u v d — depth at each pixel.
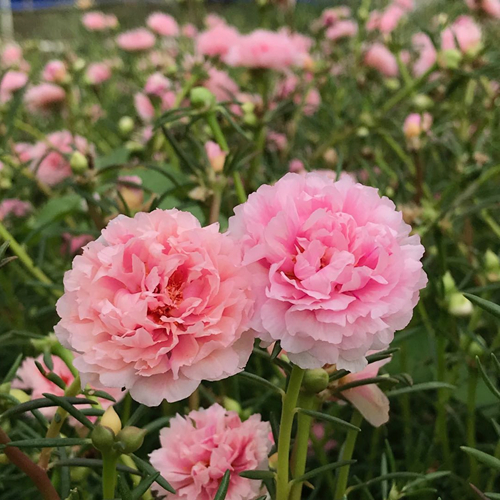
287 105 0.41
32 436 0.23
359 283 0.14
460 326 0.24
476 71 0.38
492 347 0.26
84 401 0.16
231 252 0.14
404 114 0.50
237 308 0.14
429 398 0.28
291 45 0.40
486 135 0.45
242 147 0.28
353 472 0.27
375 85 0.57
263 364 0.33
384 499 0.21
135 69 0.65
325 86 0.54
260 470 0.18
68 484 0.19
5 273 0.34
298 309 0.14
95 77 0.60
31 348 0.28
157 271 0.14
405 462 0.28
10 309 0.37
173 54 0.64
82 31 0.95
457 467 0.28
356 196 0.15
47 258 0.42
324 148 0.44
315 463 0.28
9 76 0.49
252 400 0.28
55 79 0.48
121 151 0.43
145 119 0.48
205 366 0.14
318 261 0.14
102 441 0.15
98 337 0.14
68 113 0.50
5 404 0.20
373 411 0.19
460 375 0.29
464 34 0.44
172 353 0.14
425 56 0.47
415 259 0.14
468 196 0.33
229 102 0.29
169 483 0.19
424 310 0.28
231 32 0.45
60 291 0.34
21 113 0.52
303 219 0.15
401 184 0.36
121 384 0.14
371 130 0.43
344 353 0.14
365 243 0.14
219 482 0.19
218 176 0.28
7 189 0.37
